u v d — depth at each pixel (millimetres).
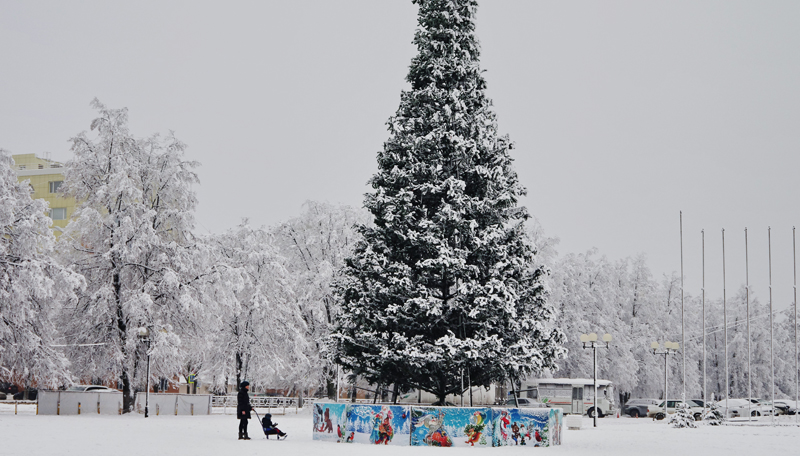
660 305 80062
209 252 49594
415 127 30719
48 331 43562
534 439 26500
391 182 30109
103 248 47562
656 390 76625
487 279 28953
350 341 29016
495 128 31312
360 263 29391
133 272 47562
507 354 27953
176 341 45344
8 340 41219
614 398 71875
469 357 27312
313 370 58562
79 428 30375
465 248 29531
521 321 28734
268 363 55500
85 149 48062
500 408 26312
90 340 46781
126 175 46500
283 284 57719
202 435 28812
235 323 57188
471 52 32125
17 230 41500
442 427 25844
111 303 46375
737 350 92438
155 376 48188
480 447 25625
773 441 32719
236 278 49656
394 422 26062
